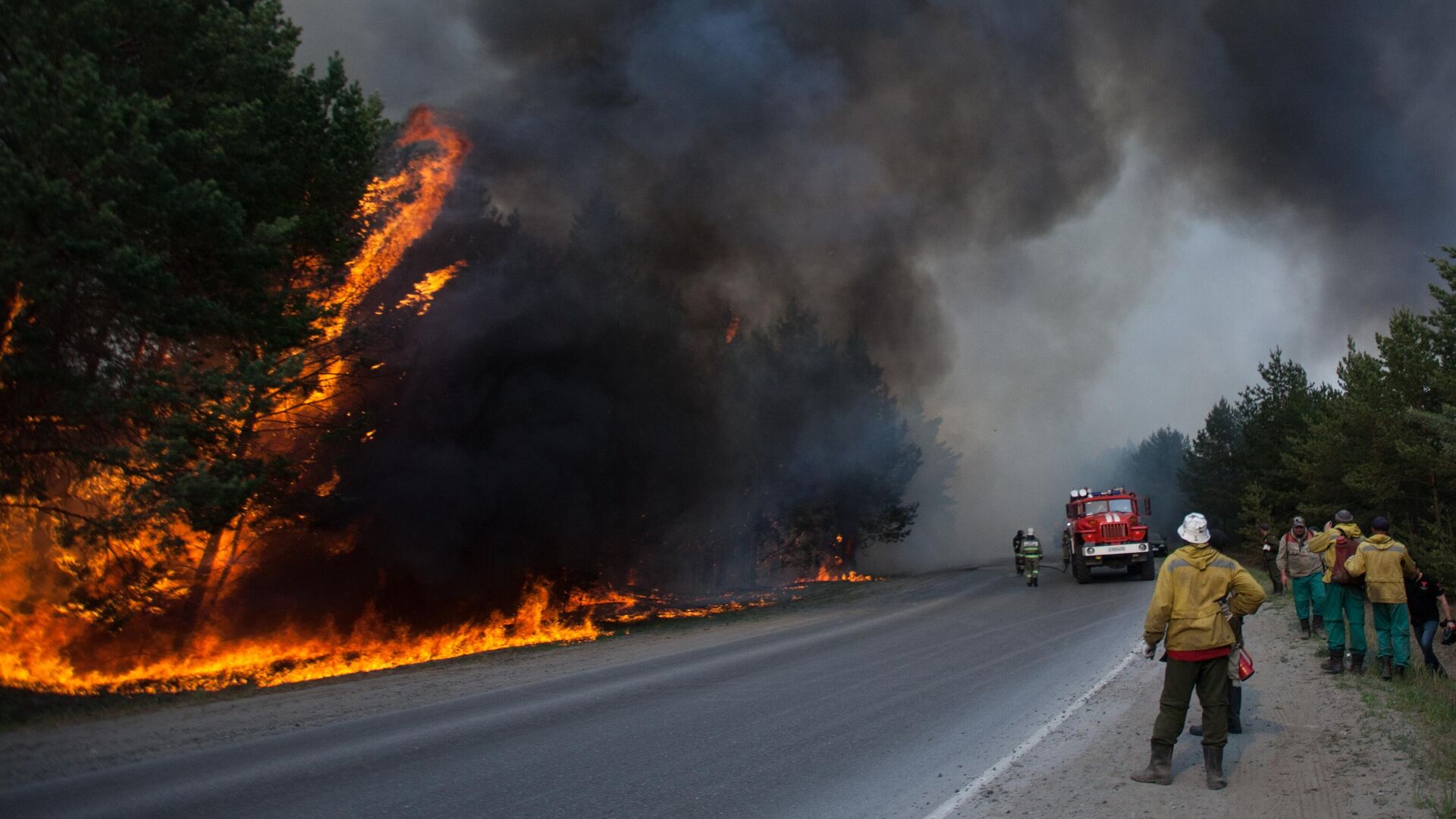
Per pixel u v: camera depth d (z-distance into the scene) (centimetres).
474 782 615
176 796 597
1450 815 459
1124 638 1252
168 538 1198
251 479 1188
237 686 1223
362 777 637
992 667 1063
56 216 1000
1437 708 696
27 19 1062
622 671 1194
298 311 1345
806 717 806
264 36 1302
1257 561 3638
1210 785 543
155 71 1226
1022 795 542
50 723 897
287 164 1348
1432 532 2319
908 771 609
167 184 1093
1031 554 2453
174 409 1163
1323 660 995
